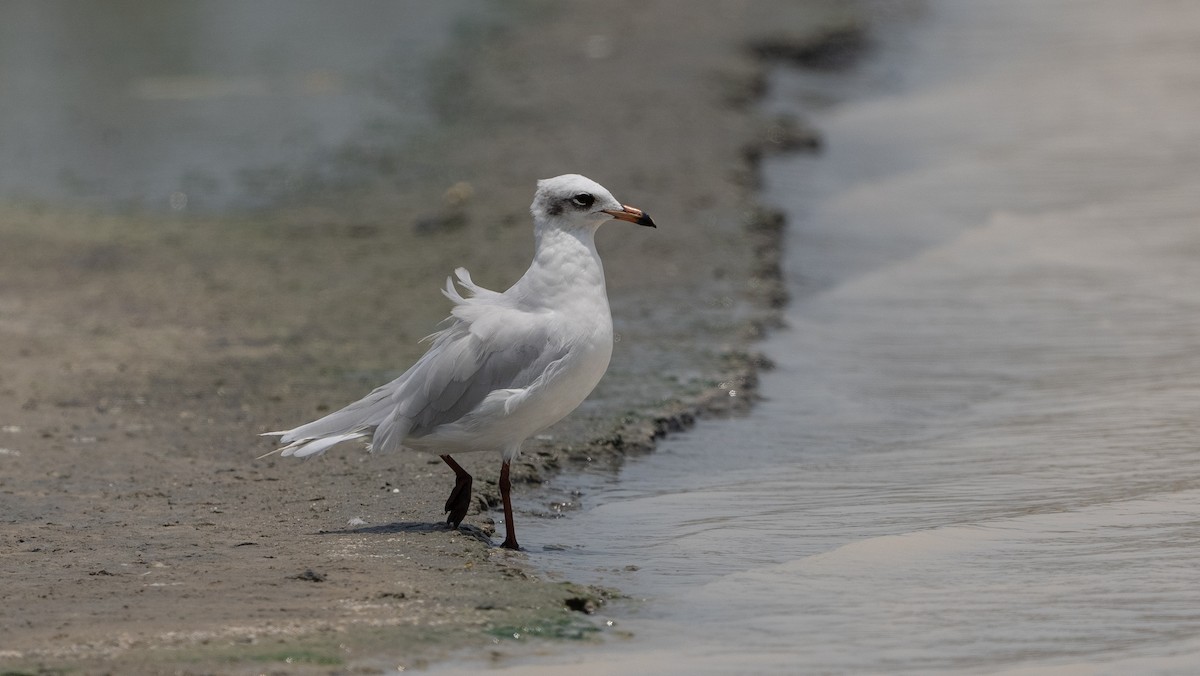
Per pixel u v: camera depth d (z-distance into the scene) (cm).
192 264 1953
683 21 3506
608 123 2638
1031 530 991
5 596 865
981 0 3691
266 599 855
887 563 939
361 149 2589
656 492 1145
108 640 786
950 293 1750
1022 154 2388
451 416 985
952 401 1373
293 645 783
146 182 2438
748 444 1270
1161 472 1109
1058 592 874
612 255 1909
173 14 3947
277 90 3091
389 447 989
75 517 1051
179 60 3416
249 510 1069
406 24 3738
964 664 773
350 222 2141
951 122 2644
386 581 890
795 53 3189
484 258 1889
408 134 2677
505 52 3325
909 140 2553
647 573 936
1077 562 924
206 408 1352
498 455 1205
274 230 2120
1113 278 1753
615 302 1714
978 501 1070
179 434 1274
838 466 1195
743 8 3656
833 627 830
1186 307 1620
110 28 3781
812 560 950
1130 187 2147
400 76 3169
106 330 1648
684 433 1304
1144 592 868
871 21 3494
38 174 2498
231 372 1473
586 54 3231
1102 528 988
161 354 1547
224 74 3272
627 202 2139
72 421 1312
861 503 1085
